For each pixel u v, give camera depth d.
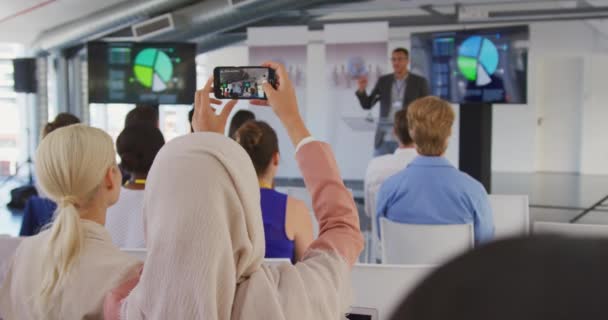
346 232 1.07
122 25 8.57
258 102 1.33
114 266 1.15
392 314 0.28
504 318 0.24
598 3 8.49
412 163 2.69
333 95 7.06
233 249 0.83
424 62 6.78
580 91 12.39
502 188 10.61
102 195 1.26
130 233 2.33
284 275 0.90
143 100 7.32
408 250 2.71
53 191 1.22
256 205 0.86
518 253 0.25
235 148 0.87
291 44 7.09
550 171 12.74
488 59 6.48
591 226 1.48
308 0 6.87
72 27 9.47
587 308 0.23
